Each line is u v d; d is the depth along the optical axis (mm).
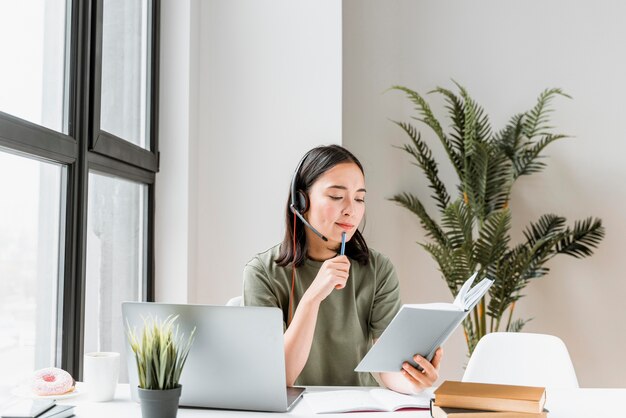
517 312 3041
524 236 3057
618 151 3070
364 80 3127
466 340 2957
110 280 2016
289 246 1562
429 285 3055
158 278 2404
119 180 2094
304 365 1467
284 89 2572
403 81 3133
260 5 2609
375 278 1606
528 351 1643
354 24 3148
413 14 3154
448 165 3082
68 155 1602
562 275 3041
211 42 2617
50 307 1585
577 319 3023
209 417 1108
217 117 2588
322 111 2551
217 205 2561
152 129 2381
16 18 1402
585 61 3111
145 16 2375
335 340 1541
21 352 1431
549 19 3135
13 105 1395
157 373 1031
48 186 1562
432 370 1226
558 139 3088
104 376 1216
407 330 1149
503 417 1021
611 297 3021
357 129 3107
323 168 1457
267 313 1106
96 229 1895
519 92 3121
